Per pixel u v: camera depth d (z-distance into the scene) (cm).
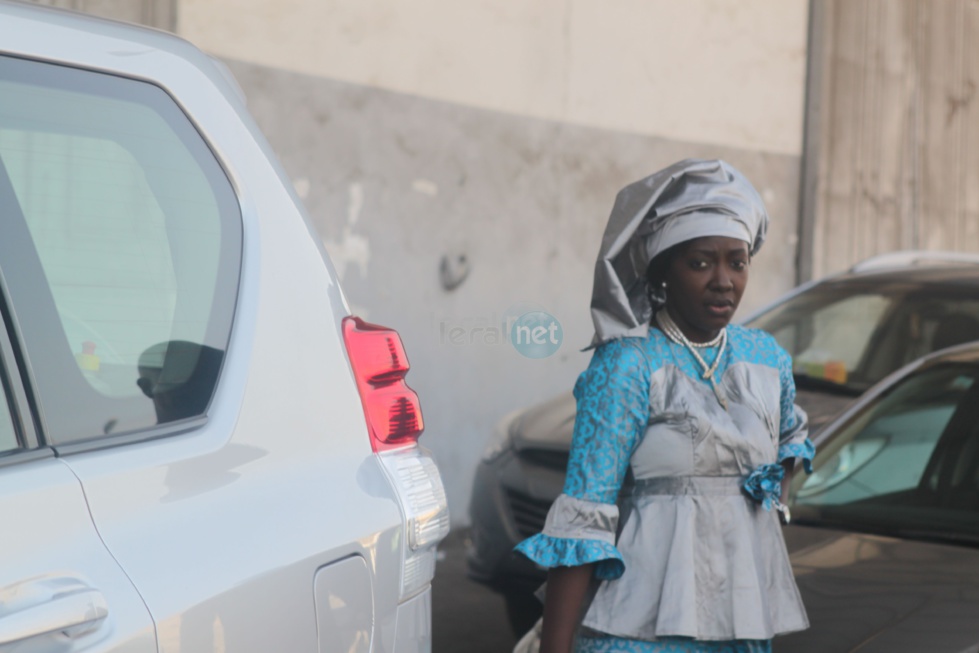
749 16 930
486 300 761
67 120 201
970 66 1218
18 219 189
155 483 190
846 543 354
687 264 249
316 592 205
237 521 197
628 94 841
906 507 373
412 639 231
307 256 233
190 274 212
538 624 335
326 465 219
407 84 707
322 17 663
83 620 167
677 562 243
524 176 777
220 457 202
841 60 1036
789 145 987
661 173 250
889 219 1121
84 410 188
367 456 229
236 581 191
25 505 173
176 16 604
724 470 249
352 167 684
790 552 352
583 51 807
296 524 205
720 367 256
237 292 219
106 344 195
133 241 205
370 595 218
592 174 820
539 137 784
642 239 254
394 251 708
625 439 247
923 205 1168
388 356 240
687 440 247
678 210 247
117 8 580
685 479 248
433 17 716
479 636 552
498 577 504
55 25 206
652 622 244
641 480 251
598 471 246
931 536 356
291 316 225
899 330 592
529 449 503
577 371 815
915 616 295
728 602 244
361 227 691
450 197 736
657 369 250
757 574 247
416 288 722
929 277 632
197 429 202
